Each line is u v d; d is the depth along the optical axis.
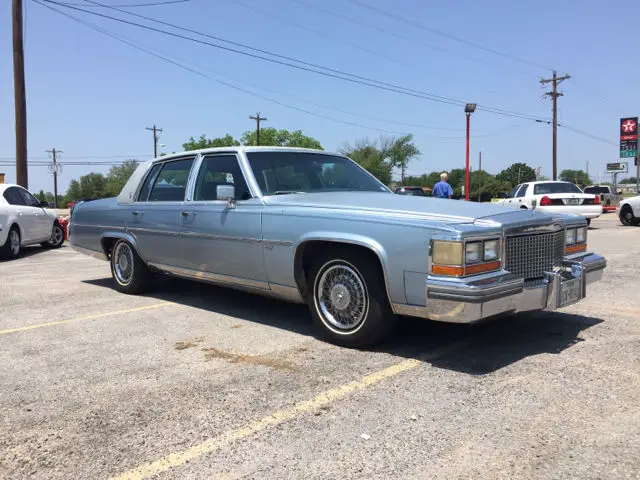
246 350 4.46
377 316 4.20
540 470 2.59
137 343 4.71
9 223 11.02
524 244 4.12
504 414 3.17
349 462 2.70
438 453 2.76
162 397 3.53
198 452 2.83
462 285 3.63
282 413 3.26
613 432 2.93
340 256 4.34
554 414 3.16
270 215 4.80
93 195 112.44
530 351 4.29
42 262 10.57
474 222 3.88
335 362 4.11
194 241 5.62
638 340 4.52
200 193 5.69
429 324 5.13
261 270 4.93
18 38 16.56
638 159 36.00
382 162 79.56
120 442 2.95
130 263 6.74
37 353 4.48
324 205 4.54
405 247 3.91
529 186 17.77
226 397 3.51
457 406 3.30
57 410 3.37
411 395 3.47
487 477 2.54
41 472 2.66
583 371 3.82
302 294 4.75
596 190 32.25
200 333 4.99
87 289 7.30
